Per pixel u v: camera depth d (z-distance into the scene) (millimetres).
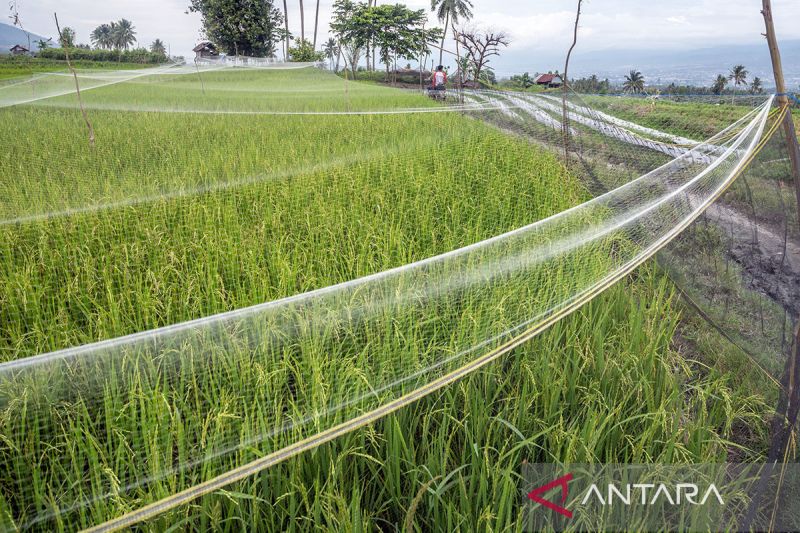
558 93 7434
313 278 4379
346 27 32094
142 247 4977
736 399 3662
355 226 5691
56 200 6008
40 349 3518
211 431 2322
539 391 3396
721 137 4508
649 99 6480
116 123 10664
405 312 2568
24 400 1991
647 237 3365
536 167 7289
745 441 3568
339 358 2418
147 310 3830
